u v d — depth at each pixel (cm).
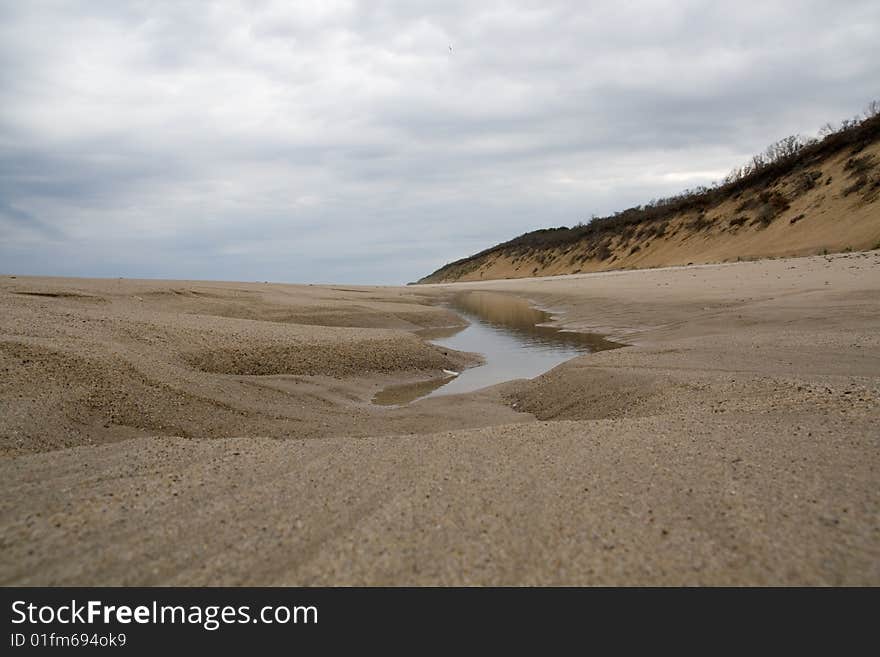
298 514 321
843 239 2973
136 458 434
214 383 885
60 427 638
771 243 3525
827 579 239
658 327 1639
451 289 4966
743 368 822
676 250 4634
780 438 427
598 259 5825
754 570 247
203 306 1945
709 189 5284
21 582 257
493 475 376
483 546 278
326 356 1186
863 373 729
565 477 365
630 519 297
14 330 927
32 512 327
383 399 1043
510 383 1103
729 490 325
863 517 283
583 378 934
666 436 451
